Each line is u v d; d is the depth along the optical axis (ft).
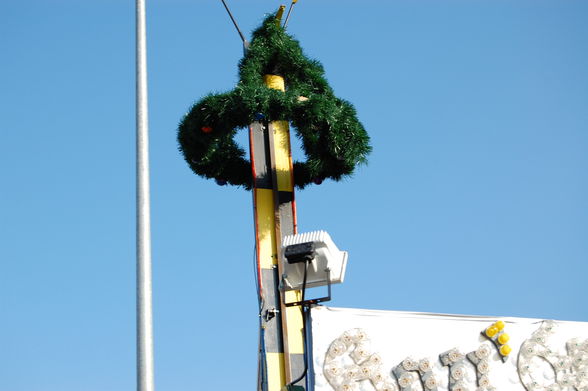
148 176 31.32
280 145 49.67
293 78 49.42
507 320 36.29
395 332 34.94
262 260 46.44
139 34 34.12
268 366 43.60
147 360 28.30
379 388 33.86
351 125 45.88
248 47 49.88
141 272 29.55
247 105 44.70
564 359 36.01
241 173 49.24
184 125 46.42
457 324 35.65
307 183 49.44
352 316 34.81
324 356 33.99
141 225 30.32
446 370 34.71
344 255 35.06
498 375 35.09
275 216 47.67
